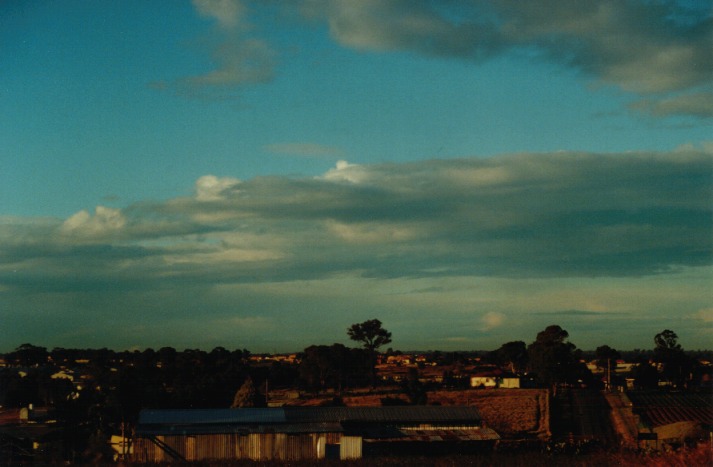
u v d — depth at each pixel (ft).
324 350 354.74
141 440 135.23
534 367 325.01
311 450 140.36
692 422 156.97
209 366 317.83
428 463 106.01
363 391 327.67
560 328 339.77
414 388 304.71
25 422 224.33
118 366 334.65
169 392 248.32
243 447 137.90
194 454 135.85
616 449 126.31
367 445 142.31
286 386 365.81
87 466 112.47
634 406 279.08
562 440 146.30
